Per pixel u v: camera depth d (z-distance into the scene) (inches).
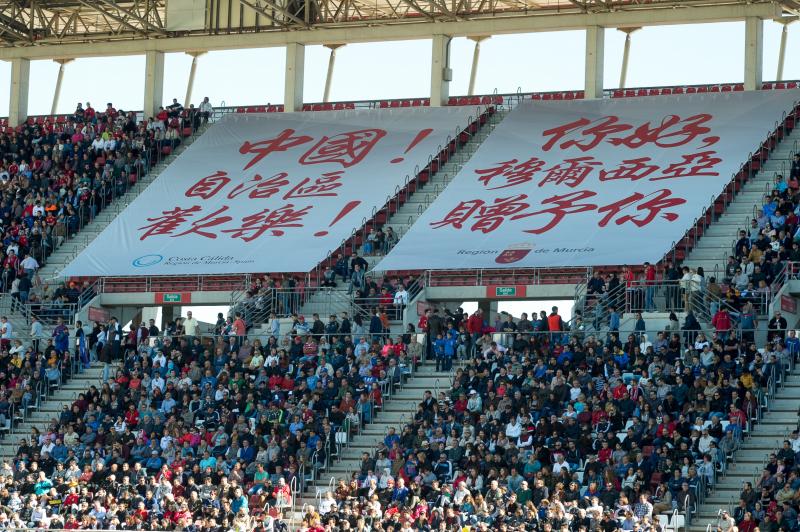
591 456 1800.0
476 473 1807.3
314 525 1637.6
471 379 2048.5
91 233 2829.7
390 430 1947.6
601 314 2177.7
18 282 2618.1
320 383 2085.4
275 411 2052.2
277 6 2925.7
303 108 3100.4
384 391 2130.9
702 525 1700.3
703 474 1753.2
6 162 3048.7
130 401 2170.3
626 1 2829.7
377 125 2972.4
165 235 2731.3
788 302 2138.3
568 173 2669.8
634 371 1955.0
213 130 3061.0
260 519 1729.8
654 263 2314.2
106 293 2647.6
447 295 2456.9
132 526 1744.6
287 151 2945.4
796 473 1658.5
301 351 2217.0
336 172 2837.1
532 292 2407.7
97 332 2443.4
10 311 2600.9
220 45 3090.6
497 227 2534.5
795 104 2723.9
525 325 2199.8
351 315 2393.0
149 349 2333.9
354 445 2033.7
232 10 3085.6
